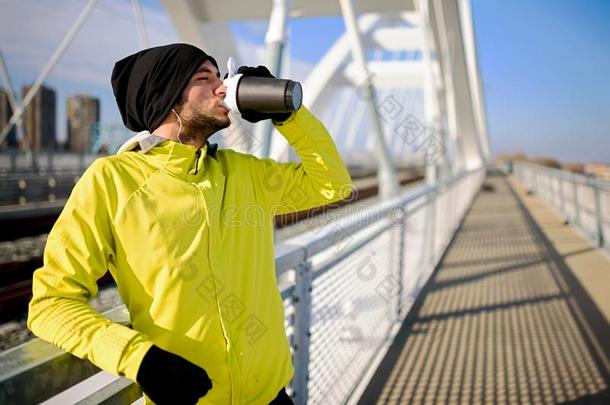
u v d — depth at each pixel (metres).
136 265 0.92
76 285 0.83
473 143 21.69
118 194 0.91
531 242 6.91
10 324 3.48
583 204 7.67
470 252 6.19
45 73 6.56
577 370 2.83
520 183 21.70
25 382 0.76
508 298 4.19
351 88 9.94
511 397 2.52
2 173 12.16
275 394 1.15
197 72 1.02
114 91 1.05
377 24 13.38
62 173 14.41
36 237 6.09
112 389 1.01
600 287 4.52
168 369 0.76
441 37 11.51
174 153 0.99
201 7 4.85
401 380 2.69
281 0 2.87
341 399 2.42
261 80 1.08
